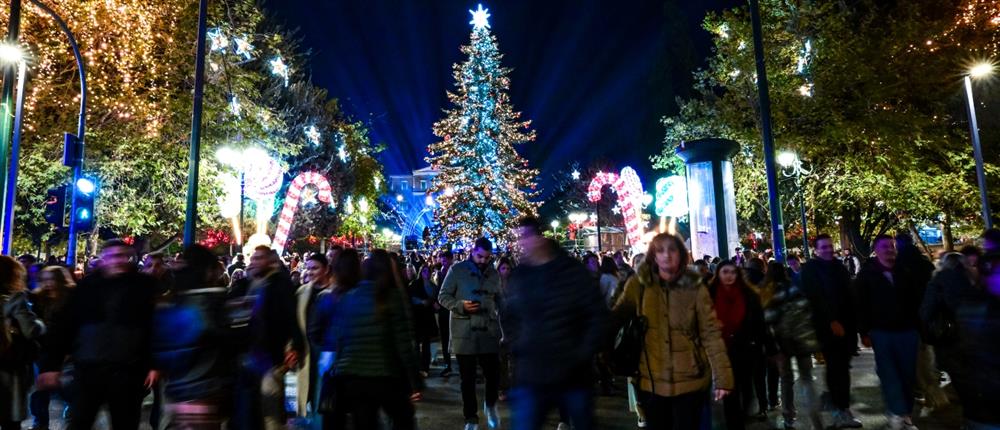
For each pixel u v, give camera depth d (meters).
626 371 4.49
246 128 21.98
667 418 4.40
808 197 24.12
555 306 4.15
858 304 6.69
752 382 6.67
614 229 45.44
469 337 6.99
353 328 4.65
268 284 5.68
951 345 4.29
